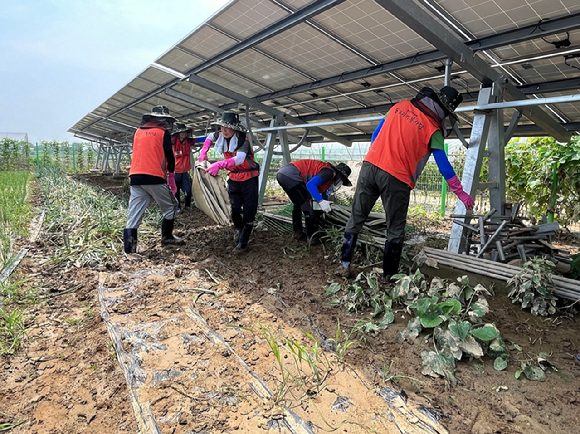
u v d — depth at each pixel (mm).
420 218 7461
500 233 4055
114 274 3842
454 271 3729
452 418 1878
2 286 3248
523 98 4695
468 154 4281
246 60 5754
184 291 3447
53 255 4441
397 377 2193
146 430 1783
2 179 12695
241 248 4656
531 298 3041
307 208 4680
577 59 3873
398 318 2924
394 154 3176
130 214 4637
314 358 2383
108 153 22391
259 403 1974
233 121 4520
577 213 5664
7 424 1814
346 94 6164
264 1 4039
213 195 6645
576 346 2545
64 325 2811
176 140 7297
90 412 1927
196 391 2068
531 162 6340
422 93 3225
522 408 1949
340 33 4336
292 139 10414
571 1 3041
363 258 4324
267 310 3086
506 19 3449
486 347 2420
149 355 2400
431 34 3357
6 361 2350
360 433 1777
